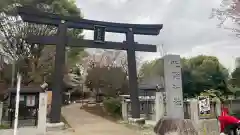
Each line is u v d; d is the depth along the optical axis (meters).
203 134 9.57
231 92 15.66
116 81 27.05
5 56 22.77
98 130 11.85
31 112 11.95
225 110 8.77
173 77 8.73
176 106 8.44
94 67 32.31
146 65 29.81
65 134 10.66
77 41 14.36
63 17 14.20
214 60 18.81
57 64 13.38
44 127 10.08
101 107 23.44
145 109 16.30
